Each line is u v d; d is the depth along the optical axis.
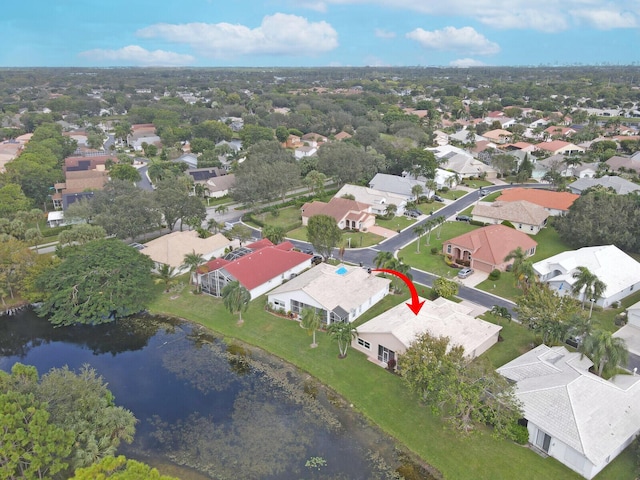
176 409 48.94
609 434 39.56
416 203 123.25
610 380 47.56
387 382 51.81
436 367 43.88
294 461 41.88
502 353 55.94
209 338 62.59
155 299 72.75
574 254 76.75
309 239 81.31
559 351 52.16
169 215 96.06
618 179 121.62
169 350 60.28
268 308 68.31
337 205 107.25
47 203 130.88
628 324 62.66
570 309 55.28
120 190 103.00
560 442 39.94
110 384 53.62
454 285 68.06
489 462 40.75
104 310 66.94
